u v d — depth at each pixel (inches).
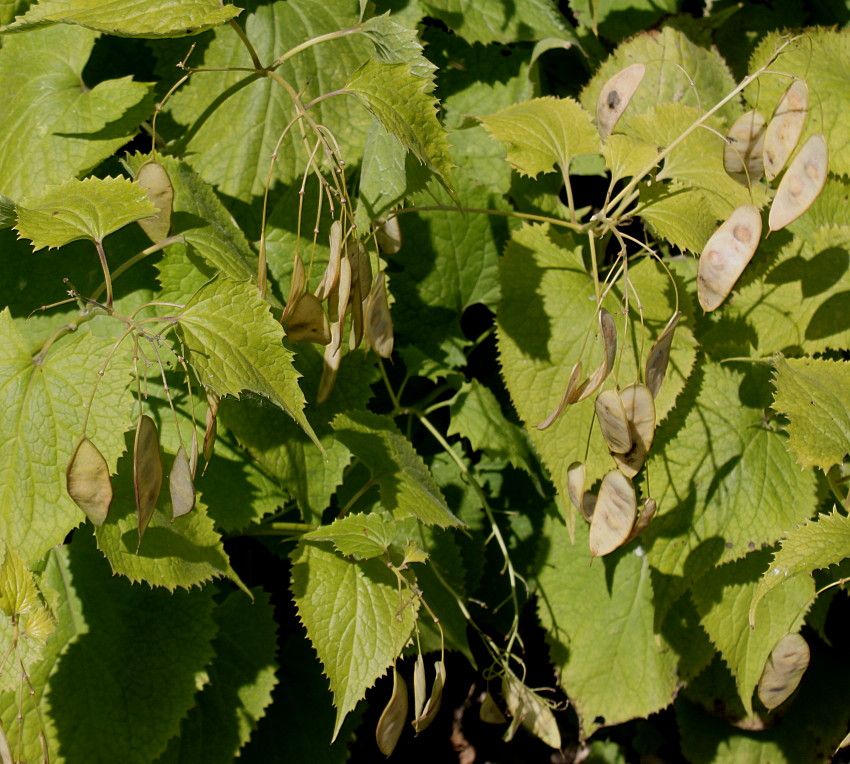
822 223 74.2
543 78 77.2
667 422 71.9
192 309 62.2
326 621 65.8
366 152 69.1
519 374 69.0
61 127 67.6
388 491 67.6
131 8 62.5
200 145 70.3
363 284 64.4
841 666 81.1
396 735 66.2
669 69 75.7
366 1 68.4
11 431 61.6
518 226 75.2
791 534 65.7
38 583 64.5
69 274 68.9
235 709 70.7
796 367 68.4
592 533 64.9
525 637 80.7
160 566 63.8
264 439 67.5
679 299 70.1
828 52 75.0
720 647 74.0
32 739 65.8
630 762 82.6
